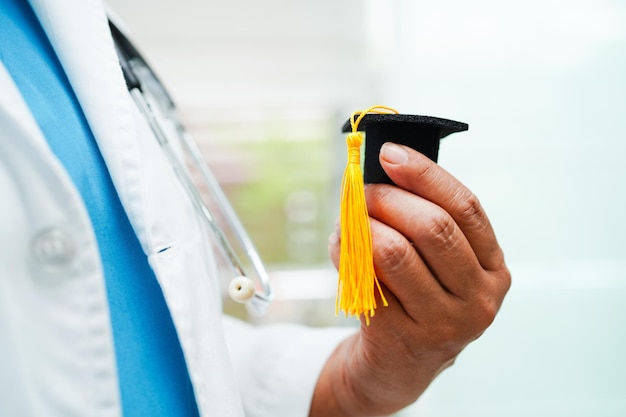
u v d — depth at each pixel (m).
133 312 0.30
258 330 0.62
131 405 0.28
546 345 1.14
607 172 1.03
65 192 0.25
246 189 1.80
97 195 0.30
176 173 0.40
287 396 0.52
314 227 1.84
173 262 0.33
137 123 0.38
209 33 1.56
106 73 0.34
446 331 0.34
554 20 1.07
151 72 0.50
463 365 1.23
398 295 0.33
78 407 0.25
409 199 0.32
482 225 0.34
